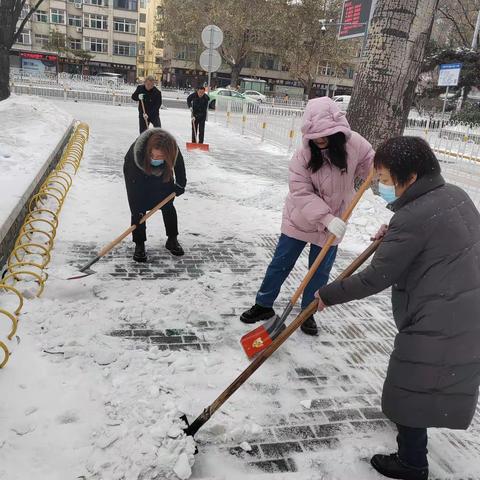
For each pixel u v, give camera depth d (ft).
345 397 8.66
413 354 5.95
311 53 126.52
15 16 44.16
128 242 15.26
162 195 13.70
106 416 7.47
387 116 19.10
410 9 18.10
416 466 6.70
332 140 9.11
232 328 10.61
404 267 5.85
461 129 49.29
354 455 7.29
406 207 5.94
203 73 171.53
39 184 17.37
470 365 5.82
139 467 6.47
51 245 13.91
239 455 7.07
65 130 30.09
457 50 77.41
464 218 5.77
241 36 123.44
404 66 18.69
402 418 6.17
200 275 13.37
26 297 10.81
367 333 11.12
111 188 21.26
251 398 8.34
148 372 8.65
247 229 17.94
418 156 5.91
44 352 8.93
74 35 182.09
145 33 206.39
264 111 49.52
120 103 76.23
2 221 12.00
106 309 10.80
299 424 7.84
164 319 10.61
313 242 10.21
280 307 11.98
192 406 7.93
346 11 33.37
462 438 7.94
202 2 121.90
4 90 44.88
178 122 54.75
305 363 9.61
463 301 5.67
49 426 7.18
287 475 6.79
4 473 6.30
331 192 9.62
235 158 34.04
